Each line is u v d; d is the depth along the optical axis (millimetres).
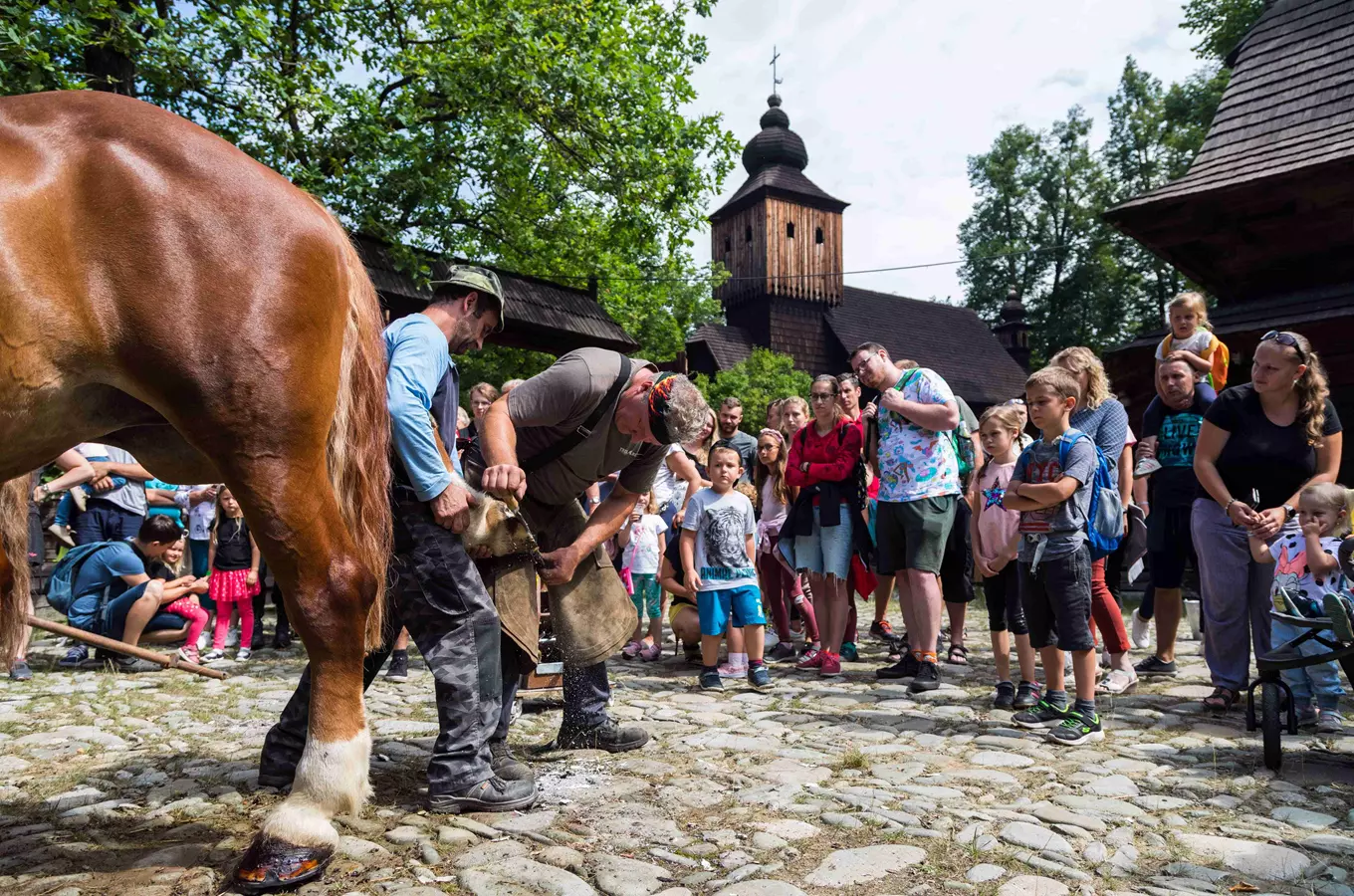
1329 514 3959
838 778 3355
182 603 6660
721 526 5434
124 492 6977
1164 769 3465
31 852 2551
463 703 2910
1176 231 13891
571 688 3822
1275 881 2359
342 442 2439
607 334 16547
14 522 2697
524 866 2416
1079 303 49781
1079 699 3943
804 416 6832
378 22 15258
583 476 3383
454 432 3146
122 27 9008
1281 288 13477
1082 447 3912
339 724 2354
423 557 2877
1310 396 4262
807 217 42562
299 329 2221
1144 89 46625
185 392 2125
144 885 2309
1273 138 13344
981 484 4914
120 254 2045
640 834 2693
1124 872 2420
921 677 5180
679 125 15898
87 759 3688
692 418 3051
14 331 1922
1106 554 4969
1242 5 28328
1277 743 3428
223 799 3059
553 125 15297
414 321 2977
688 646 6391
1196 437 5309
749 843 2621
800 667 6148
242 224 2168
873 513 6773
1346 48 13430
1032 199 51656
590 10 14938
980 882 2330
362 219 12602
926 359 44438
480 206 18969
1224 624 4520
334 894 2244
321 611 2303
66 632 3762
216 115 11750
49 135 2064
